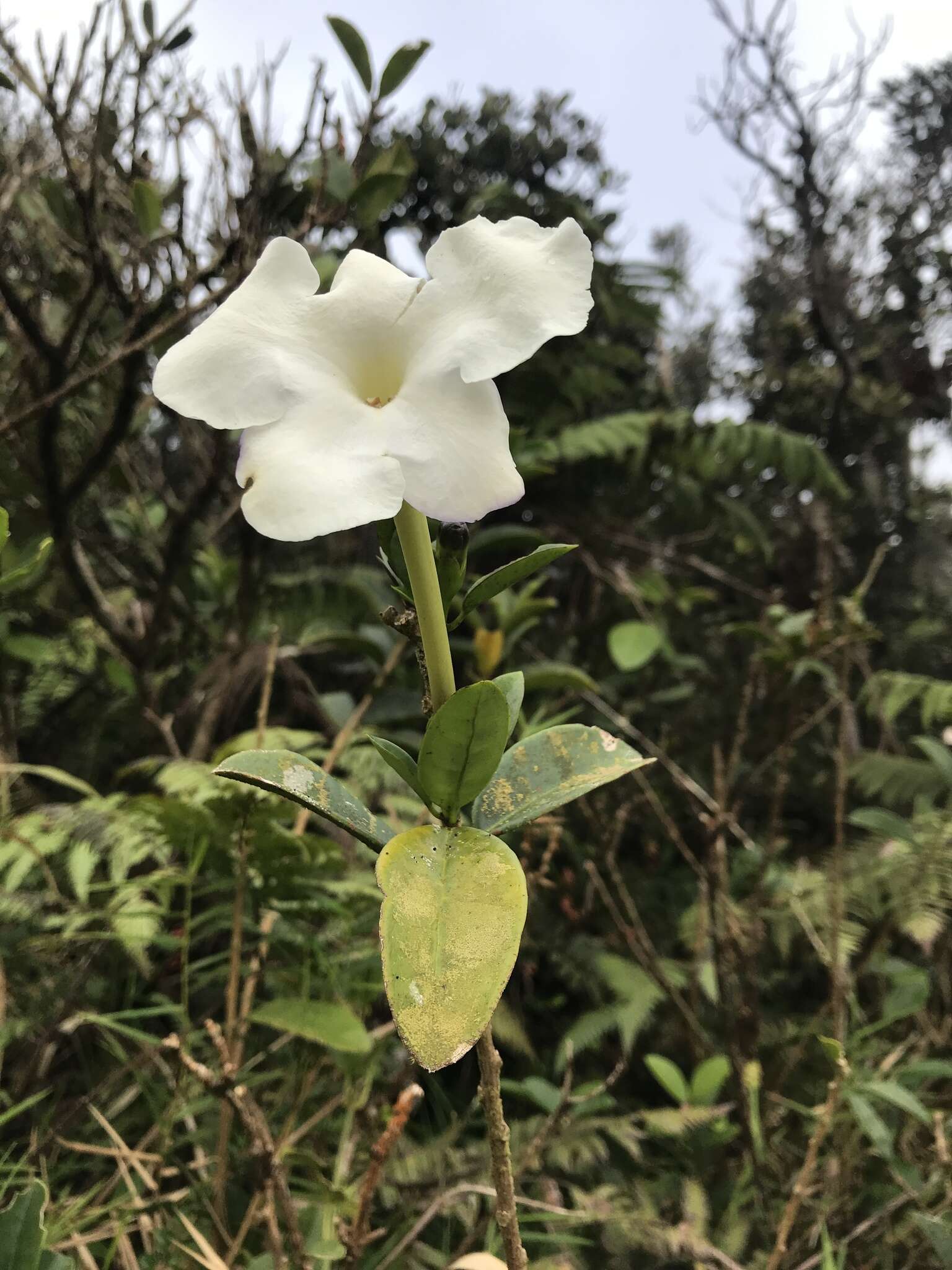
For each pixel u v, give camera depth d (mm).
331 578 744
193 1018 432
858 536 953
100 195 473
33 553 528
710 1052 458
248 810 306
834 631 475
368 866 481
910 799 652
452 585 187
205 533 732
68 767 633
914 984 434
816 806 744
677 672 812
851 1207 382
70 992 385
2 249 452
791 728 519
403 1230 364
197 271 446
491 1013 149
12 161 490
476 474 159
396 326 176
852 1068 373
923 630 908
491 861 166
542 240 174
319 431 162
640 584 817
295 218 541
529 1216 350
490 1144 176
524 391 824
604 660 825
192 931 444
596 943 572
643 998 515
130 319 450
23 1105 308
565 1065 484
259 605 695
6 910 371
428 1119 484
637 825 688
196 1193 315
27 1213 225
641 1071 545
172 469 833
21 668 643
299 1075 392
